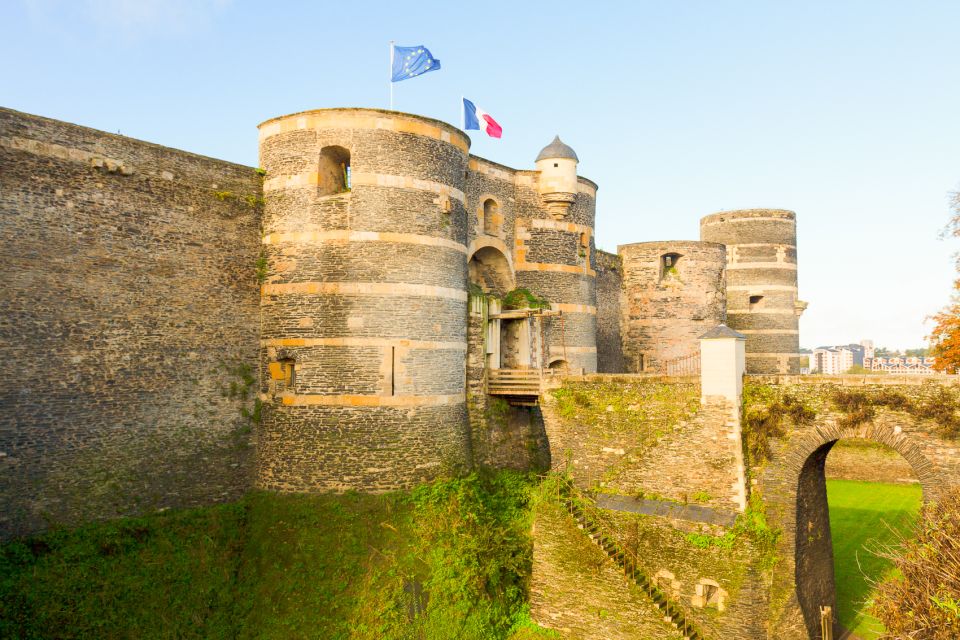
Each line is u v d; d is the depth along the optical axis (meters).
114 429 17.41
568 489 19.55
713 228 44.84
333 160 20.88
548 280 27.62
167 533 17.62
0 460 15.45
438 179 20.95
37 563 15.36
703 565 17.28
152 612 15.48
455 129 21.78
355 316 19.55
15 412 15.76
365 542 17.64
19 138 16.14
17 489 15.68
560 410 20.41
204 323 19.45
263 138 21.17
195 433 18.98
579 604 18.11
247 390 20.25
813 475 18.41
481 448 23.02
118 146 17.94
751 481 17.56
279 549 17.83
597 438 19.75
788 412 17.41
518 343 25.81
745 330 43.50
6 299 15.75
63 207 16.80
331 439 19.19
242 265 20.47
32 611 14.41
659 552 17.92
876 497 32.41
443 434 20.36
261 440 20.20
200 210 19.59
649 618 17.05
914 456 15.98
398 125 20.28
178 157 19.20
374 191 19.88
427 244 20.48
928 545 11.00
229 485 19.53
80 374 16.89
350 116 20.03
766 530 17.08
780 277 43.69
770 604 16.72
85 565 15.79
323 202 19.98
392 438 19.34
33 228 16.27
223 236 20.08
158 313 18.48
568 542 18.52
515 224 27.52
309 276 19.86
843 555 24.36
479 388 23.34
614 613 17.56
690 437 18.33
